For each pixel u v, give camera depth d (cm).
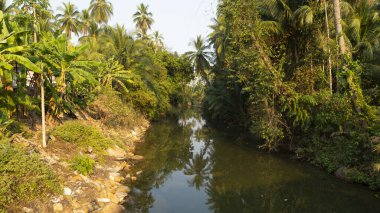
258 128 1555
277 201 938
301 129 1430
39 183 721
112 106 1788
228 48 1692
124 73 2219
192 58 4219
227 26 1602
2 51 862
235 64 1694
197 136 2266
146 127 2458
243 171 1254
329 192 965
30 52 1003
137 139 1881
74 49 1227
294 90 1364
